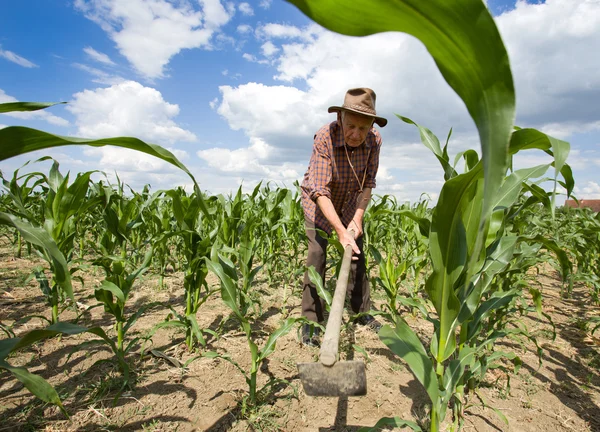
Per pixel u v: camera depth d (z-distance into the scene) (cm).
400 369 307
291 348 338
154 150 109
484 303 223
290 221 511
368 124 298
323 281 351
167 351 319
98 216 537
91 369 281
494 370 311
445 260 163
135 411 236
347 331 374
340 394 115
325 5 57
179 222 296
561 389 285
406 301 290
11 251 677
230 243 471
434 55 63
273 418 238
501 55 55
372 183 357
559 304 502
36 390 120
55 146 108
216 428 226
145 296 467
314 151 327
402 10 55
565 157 103
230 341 347
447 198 143
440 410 171
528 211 361
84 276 542
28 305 414
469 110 65
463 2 52
